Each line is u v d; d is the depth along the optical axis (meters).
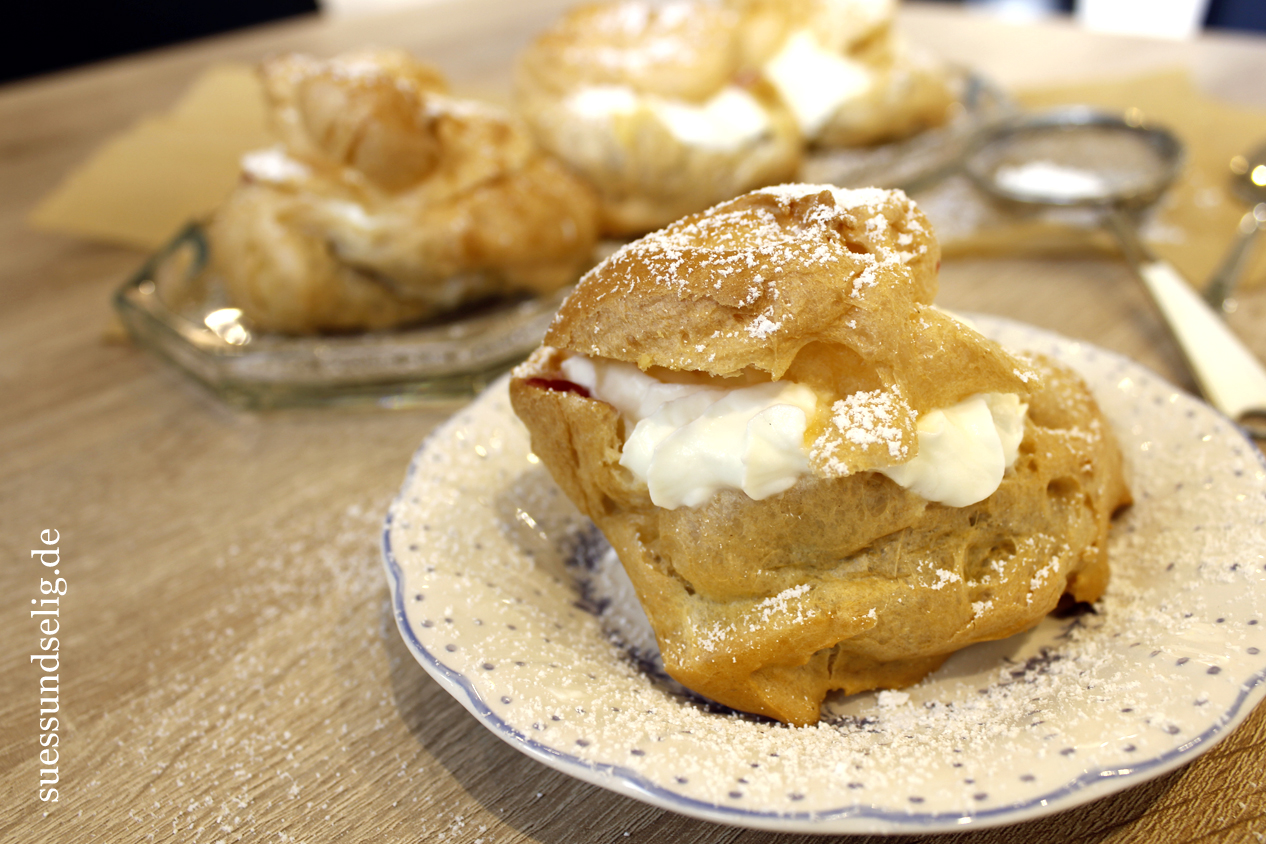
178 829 0.29
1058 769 0.23
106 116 0.59
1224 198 0.45
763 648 0.28
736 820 0.23
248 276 0.41
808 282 0.28
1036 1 0.91
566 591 0.32
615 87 0.45
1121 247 0.42
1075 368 0.34
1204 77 0.54
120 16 0.81
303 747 0.31
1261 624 0.27
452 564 0.31
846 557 0.30
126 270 0.48
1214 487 0.31
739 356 0.28
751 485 0.28
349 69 0.41
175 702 0.32
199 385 0.42
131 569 0.35
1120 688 0.26
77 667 0.33
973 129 0.48
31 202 0.52
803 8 0.50
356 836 0.29
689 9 0.48
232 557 0.36
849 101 0.49
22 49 0.79
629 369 0.31
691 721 0.27
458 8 0.71
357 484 0.38
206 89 0.57
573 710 0.26
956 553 0.30
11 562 0.36
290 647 0.33
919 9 0.66
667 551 0.30
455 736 0.31
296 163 0.41
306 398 0.40
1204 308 0.38
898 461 0.27
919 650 0.29
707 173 0.45
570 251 0.42
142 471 0.39
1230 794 0.27
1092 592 0.31
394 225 0.40
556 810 0.29
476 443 0.34
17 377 0.43
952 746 0.25
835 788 0.23
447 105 0.43
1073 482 0.31
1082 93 0.51
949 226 0.45
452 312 0.43
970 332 0.29
